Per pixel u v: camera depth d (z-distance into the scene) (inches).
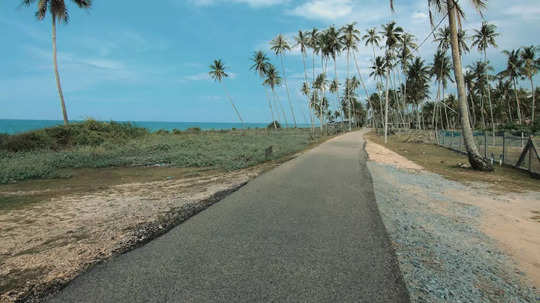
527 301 109.8
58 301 106.5
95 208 247.3
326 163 508.4
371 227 186.1
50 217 220.8
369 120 5782.5
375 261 138.3
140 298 107.3
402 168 496.4
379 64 1966.0
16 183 404.2
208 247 153.6
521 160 499.5
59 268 133.0
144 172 510.9
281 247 153.5
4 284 119.4
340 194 278.4
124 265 134.1
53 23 975.6
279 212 217.3
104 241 165.3
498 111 2640.3
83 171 525.7
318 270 128.5
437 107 2731.3
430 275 128.2
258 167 492.1
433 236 178.5
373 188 311.6
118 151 812.0
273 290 112.0
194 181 385.4
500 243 171.5
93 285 117.2
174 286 115.3
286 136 1569.9
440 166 548.4
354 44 1921.8
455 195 304.8
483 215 231.5
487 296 112.7
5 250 155.3
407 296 109.2
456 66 522.6
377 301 105.6
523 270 137.2
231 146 895.1
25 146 778.8
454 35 524.7
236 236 169.3
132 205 254.2
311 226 186.7
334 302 104.5
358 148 860.6
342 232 176.4
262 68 2103.8
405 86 2044.8
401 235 177.3
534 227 203.3
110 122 1158.3
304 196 269.1
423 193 307.9
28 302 106.3
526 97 2581.2
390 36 1421.0
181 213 217.6
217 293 110.0
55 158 626.5
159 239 165.9
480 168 491.2
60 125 971.9
